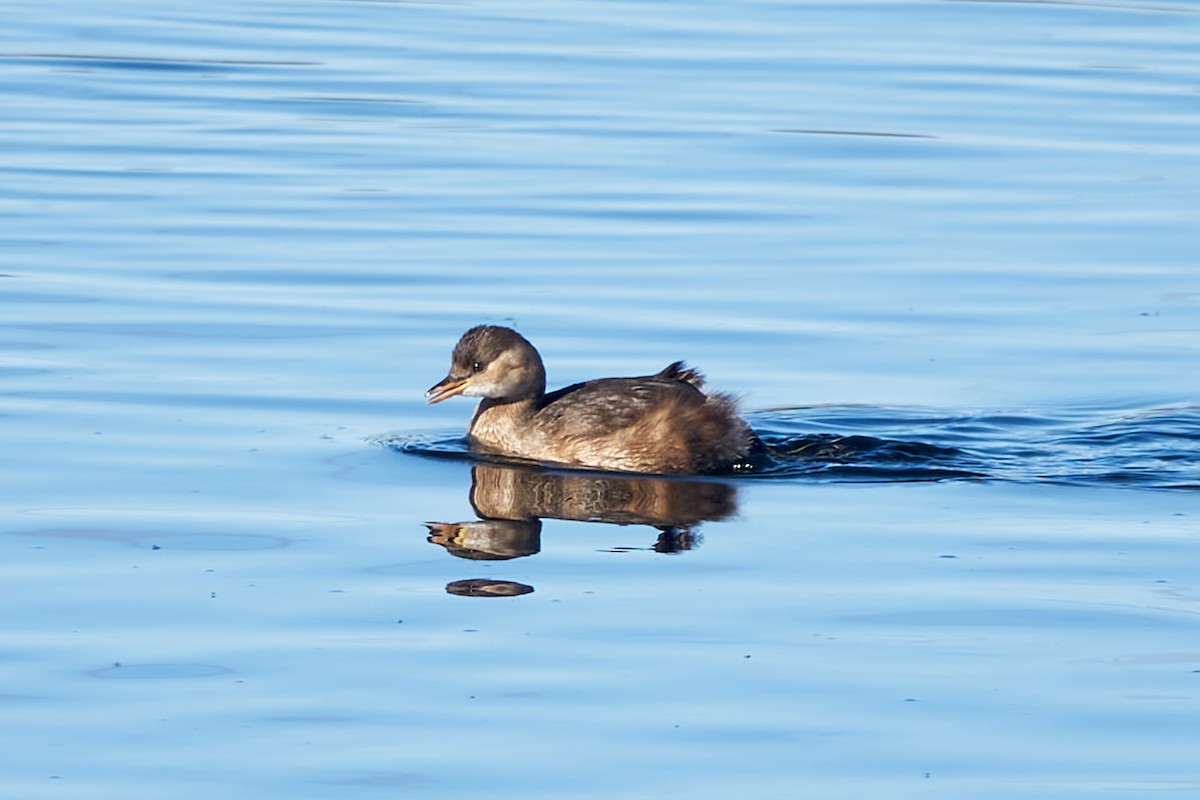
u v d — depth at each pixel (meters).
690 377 16.08
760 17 35.88
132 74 30.55
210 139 26.45
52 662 11.00
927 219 22.89
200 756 9.95
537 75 30.67
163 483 14.30
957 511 14.05
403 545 13.15
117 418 15.76
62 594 12.03
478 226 22.34
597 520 13.84
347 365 17.50
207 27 34.47
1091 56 32.75
